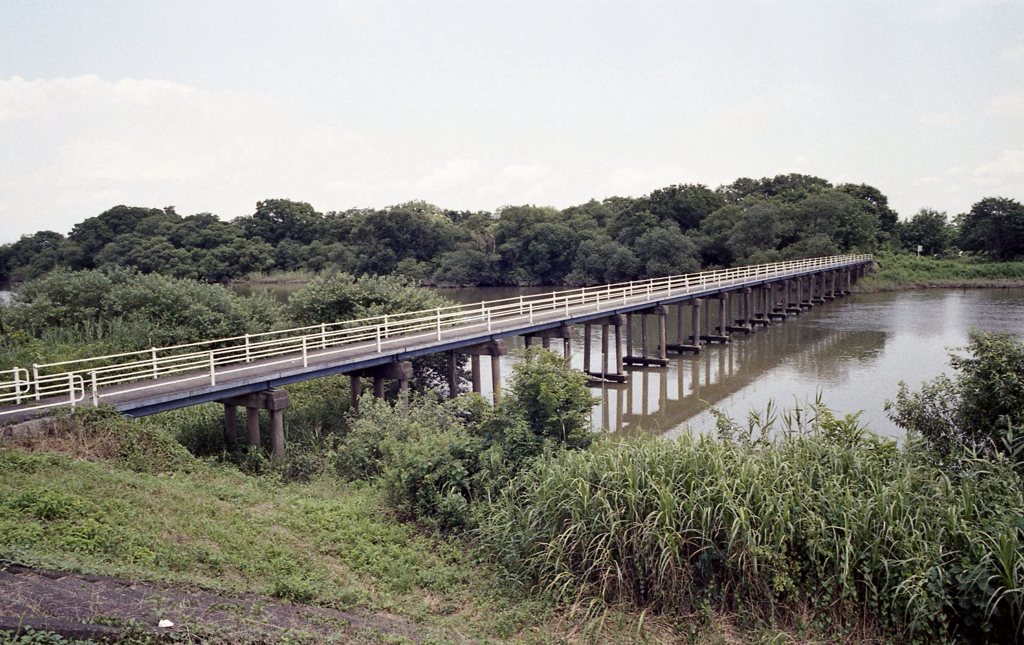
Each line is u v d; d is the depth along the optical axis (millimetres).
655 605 8625
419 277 86438
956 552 8164
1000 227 77688
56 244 89062
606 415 23891
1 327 24266
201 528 9867
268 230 100062
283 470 15117
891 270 72250
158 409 14141
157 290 25922
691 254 76438
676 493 9148
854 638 8016
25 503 9320
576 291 28125
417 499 11625
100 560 8117
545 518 9906
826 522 8758
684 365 32656
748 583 8430
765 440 11383
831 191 88500
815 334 39688
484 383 28672
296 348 18125
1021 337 34500
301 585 8461
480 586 9453
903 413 11805
